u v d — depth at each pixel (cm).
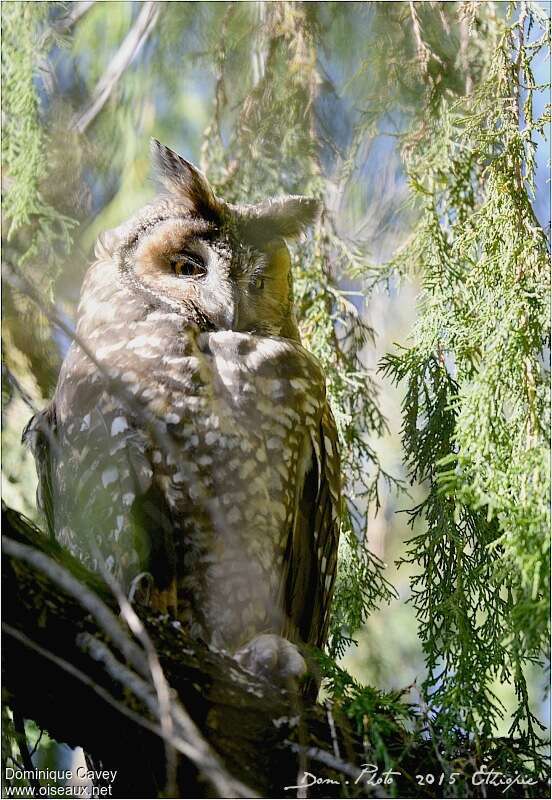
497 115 880
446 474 741
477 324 840
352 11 1178
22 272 1054
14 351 1121
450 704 789
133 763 707
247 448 861
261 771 712
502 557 758
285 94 1141
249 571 862
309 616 941
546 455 729
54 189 1185
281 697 723
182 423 848
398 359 905
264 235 984
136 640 686
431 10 1139
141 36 1197
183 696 701
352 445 1024
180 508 845
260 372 884
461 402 770
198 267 945
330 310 1072
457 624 840
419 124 1102
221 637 869
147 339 872
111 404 851
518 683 806
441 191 993
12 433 1111
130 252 941
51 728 702
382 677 1230
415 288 1306
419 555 892
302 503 917
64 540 895
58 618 656
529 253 811
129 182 1198
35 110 1048
